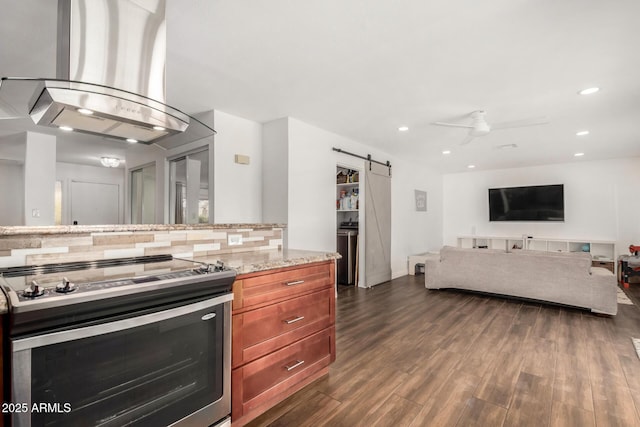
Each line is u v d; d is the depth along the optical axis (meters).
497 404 1.84
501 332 3.02
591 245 6.30
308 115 3.75
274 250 2.50
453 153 5.81
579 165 6.59
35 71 2.67
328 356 2.21
